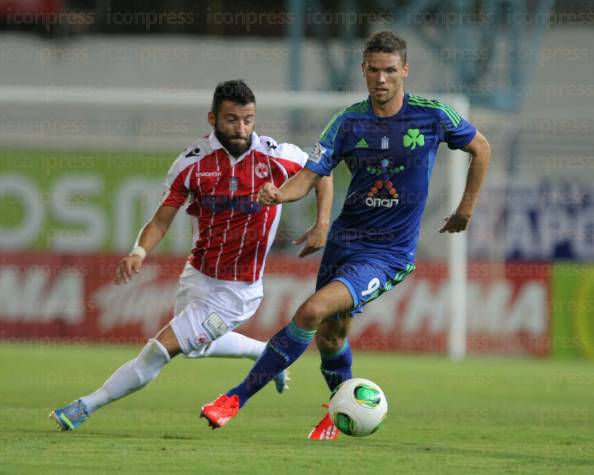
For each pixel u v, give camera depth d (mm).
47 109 74125
